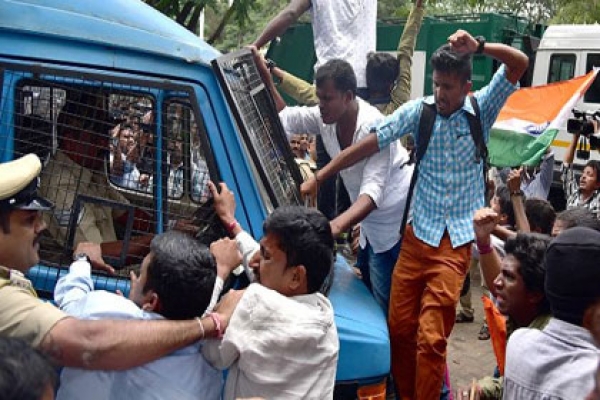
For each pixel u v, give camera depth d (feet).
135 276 7.23
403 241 10.47
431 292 10.00
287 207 6.97
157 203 8.53
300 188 10.25
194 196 8.59
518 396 6.08
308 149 18.51
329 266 6.79
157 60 8.05
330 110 10.66
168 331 5.87
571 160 20.51
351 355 8.21
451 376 15.89
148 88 8.04
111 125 8.50
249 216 8.30
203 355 6.29
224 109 8.27
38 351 4.01
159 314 6.19
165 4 20.97
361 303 9.30
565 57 35.99
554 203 34.17
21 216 6.06
